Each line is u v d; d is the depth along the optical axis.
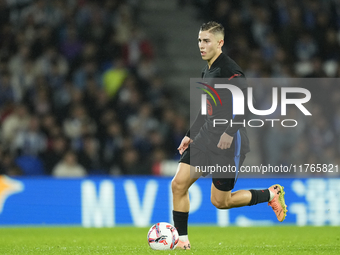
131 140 43.19
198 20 56.69
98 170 41.91
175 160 44.06
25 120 42.03
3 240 23.38
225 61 17.38
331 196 34.28
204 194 33.72
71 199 33.69
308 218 34.06
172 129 44.94
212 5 56.09
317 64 52.41
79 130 42.44
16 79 46.06
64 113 44.78
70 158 39.53
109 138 42.75
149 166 42.28
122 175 41.59
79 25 49.94
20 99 45.06
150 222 33.53
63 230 29.91
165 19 55.94
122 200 33.62
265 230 29.23
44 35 48.84
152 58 51.91
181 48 54.94
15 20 49.75
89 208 33.59
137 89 47.59
